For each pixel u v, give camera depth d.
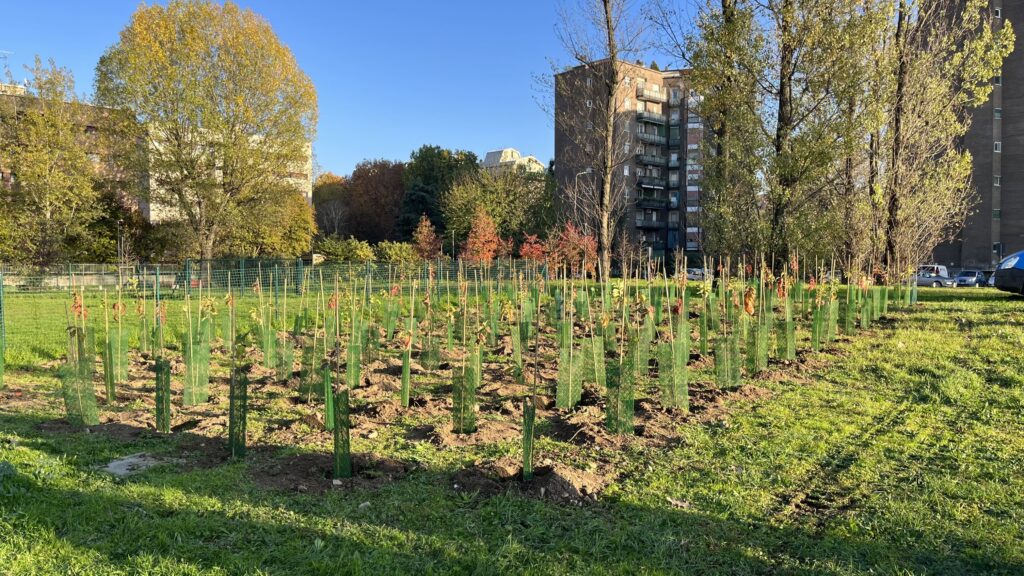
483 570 3.10
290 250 40.44
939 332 9.26
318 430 5.46
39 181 29.88
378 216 64.81
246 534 3.46
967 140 41.72
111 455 4.79
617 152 23.00
